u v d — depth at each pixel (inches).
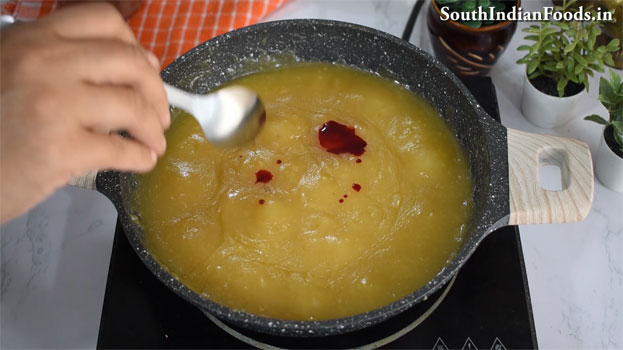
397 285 18.5
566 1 24.8
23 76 14.1
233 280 18.7
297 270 18.7
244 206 19.8
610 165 21.6
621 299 20.6
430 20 23.6
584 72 21.9
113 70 14.8
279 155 20.9
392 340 18.9
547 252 21.5
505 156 18.7
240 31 21.7
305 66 22.9
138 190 20.2
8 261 21.9
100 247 22.0
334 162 20.7
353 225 19.4
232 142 19.7
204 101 18.9
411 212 19.7
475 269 19.8
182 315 19.4
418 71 21.6
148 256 17.0
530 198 17.9
